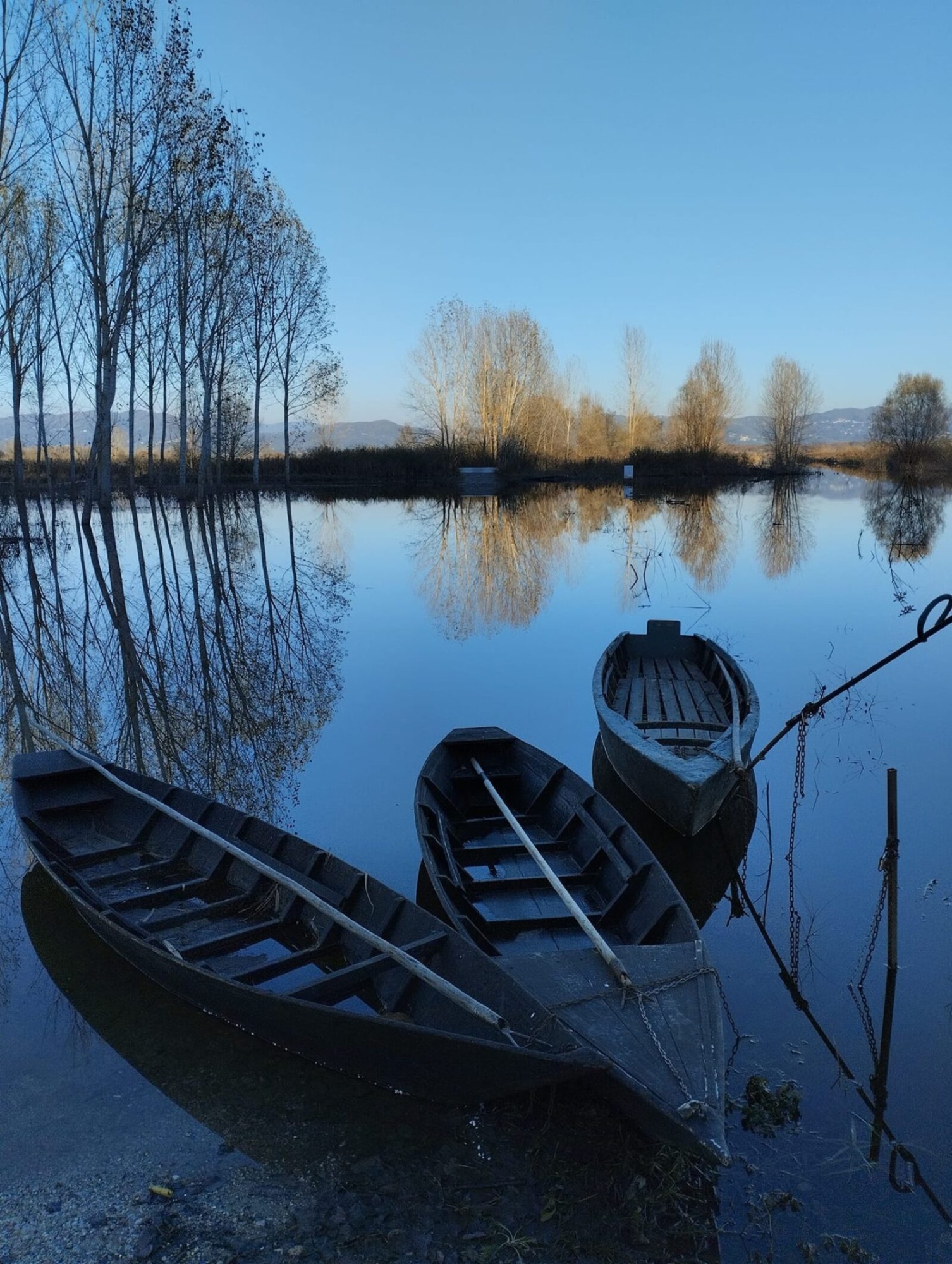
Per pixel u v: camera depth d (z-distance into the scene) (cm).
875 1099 412
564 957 460
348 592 1950
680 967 444
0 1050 459
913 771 839
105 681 1252
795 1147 383
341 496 4800
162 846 682
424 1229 344
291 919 566
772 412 6331
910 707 1040
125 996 509
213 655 1394
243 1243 339
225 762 917
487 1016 403
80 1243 340
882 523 3102
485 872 652
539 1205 355
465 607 1770
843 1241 336
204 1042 465
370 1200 358
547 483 5681
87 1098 422
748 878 648
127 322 3080
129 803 726
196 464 5306
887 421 5675
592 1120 399
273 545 2727
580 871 632
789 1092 414
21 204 2989
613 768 882
